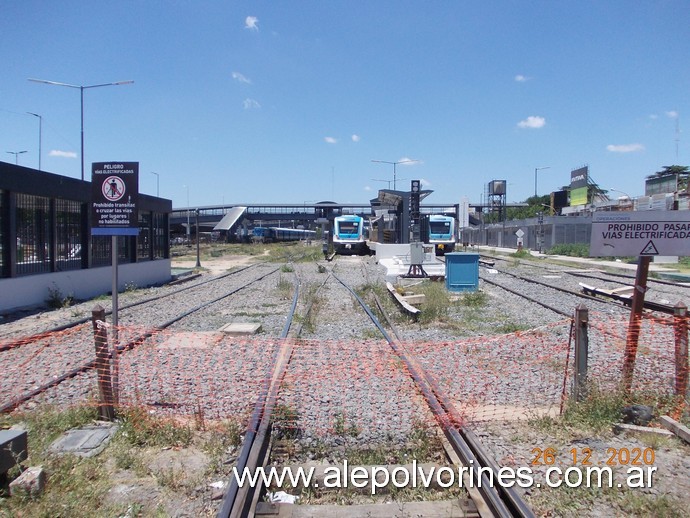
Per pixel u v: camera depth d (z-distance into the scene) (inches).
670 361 358.9
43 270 722.2
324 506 180.4
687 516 172.9
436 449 229.3
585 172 2790.4
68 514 176.4
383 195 1585.9
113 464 213.8
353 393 299.3
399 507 179.6
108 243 893.8
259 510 177.6
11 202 646.5
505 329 496.1
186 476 202.1
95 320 260.8
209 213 5349.4
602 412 248.8
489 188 3250.5
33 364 386.9
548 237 2233.0
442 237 1895.9
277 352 392.8
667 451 220.8
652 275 1091.3
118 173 266.4
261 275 1189.1
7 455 188.9
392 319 549.6
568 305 657.0
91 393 303.4
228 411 269.7
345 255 2092.8
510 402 283.6
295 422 254.2
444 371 344.8
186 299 768.3
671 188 2101.4
